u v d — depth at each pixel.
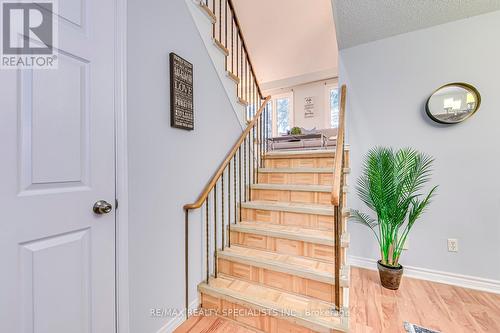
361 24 2.15
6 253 0.79
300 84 6.10
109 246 1.12
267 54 5.39
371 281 2.13
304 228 2.02
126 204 1.20
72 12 0.98
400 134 2.31
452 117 2.08
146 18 1.35
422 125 2.22
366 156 2.44
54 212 0.92
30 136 0.85
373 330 1.49
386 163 2.07
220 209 2.06
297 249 1.84
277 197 2.46
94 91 1.05
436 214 2.15
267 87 6.38
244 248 2.02
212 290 1.67
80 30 1.00
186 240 1.63
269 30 4.79
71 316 0.97
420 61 2.23
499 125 1.96
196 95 1.76
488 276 1.98
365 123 2.46
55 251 0.92
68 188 0.96
